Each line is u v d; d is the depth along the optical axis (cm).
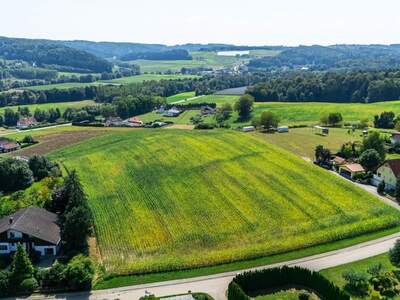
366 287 6700
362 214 9294
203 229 8706
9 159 11856
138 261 7575
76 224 7950
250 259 7675
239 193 10431
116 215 9412
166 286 6906
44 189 10275
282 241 8200
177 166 12519
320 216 9212
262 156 13262
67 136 18338
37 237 7806
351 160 13112
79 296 6662
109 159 13750
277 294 6675
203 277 7156
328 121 19125
